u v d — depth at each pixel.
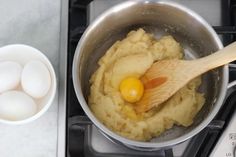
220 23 0.45
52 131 0.40
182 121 0.39
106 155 0.40
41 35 0.43
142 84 0.40
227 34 0.43
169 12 0.41
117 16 0.41
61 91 0.41
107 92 0.40
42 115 0.41
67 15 0.43
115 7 0.40
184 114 0.39
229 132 0.39
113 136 0.34
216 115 0.39
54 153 0.40
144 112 0.40
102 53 0.44
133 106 0.40
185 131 0.41
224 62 0.37
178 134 0.41
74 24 0.43
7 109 0.37
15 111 0.37
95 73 0.41
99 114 0.39
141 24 0.44
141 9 0.41
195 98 0.40
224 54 0.37
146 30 0.44
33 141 0.40
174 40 0.43
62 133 0.39
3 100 0.37
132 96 0.39
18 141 0.40
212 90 0.41
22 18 0.44
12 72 0.38
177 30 0.44
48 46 0.43
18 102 0.37
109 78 0.40
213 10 0.45
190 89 0.40
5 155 0.39
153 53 0.41
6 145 0.40
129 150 0.41
